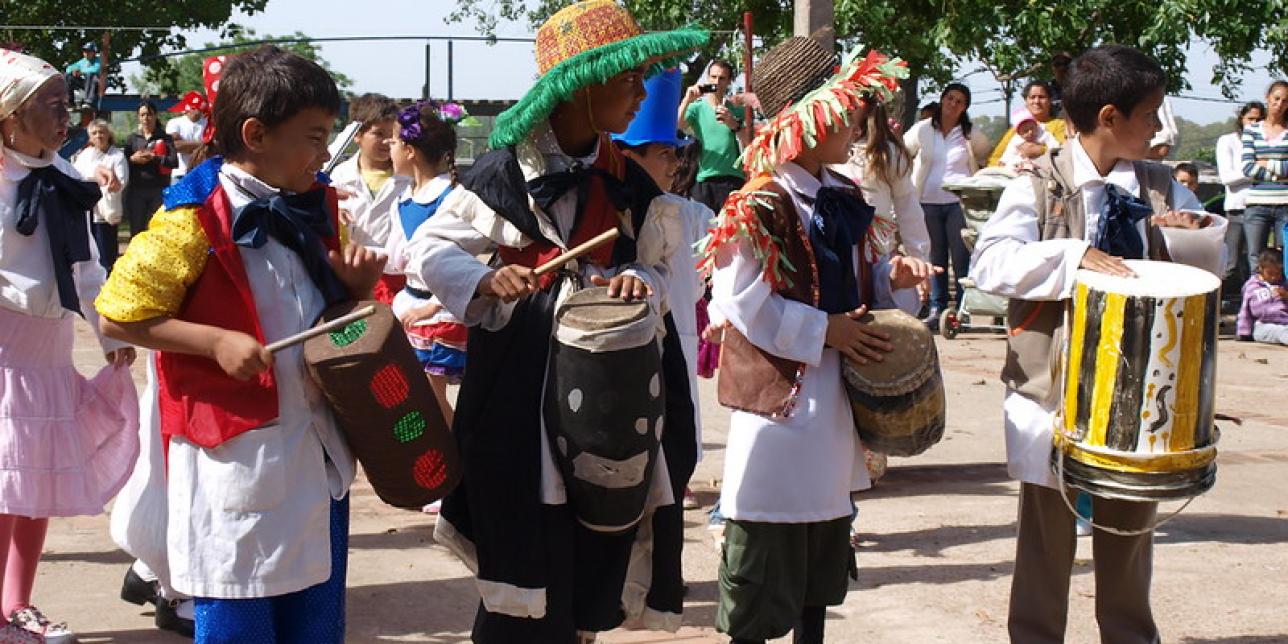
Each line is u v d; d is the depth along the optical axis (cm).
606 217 357
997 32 1542
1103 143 409
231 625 323
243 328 324
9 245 433
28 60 437
